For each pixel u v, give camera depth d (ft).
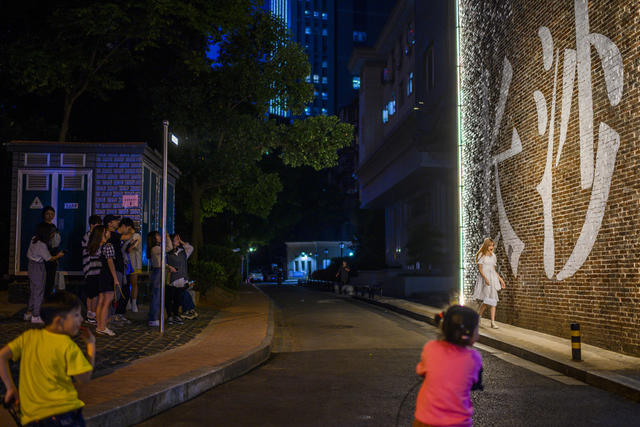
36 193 43.42
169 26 56.18
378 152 115.96
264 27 65.57
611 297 29.71
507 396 21.34
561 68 35.53
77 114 65.67
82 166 43.91
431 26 76.48
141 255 44.37
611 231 29.84
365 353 32.17
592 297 31.58
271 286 169.17
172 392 19.94
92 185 43.88
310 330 44.11
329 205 254.27
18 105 63.00
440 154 89.92
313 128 68.28
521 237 40.93
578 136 33.42
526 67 40.55
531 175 39.60
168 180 56.65
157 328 35.83
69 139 63.31
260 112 72.18
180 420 18.11
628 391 21.01
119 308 36.99
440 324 10.67
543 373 25.82
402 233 129.08
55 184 43.65
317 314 58.18
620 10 29.14
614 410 19.22
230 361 25.58
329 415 18.74
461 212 53.42
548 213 37.01
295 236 267.18
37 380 10.46
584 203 32.63
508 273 42.96
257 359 28.94
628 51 28.40
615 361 26.20
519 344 31.60
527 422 17.81
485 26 48.32
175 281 39.65
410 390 22.52
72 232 43.24
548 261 36.86
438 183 100.32
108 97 61.31
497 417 18.40
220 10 52.95
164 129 33.24
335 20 379.96
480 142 49.21
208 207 77.10
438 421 9.99
